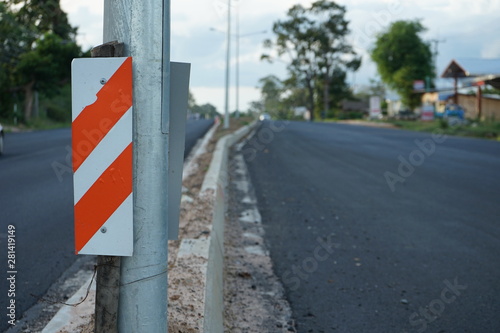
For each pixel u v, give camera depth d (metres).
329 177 11.94
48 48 30.84
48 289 4.41
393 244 6.30
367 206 8.59
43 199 8.35
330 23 72.00
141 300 2.07
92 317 3.10
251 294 4.57
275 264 5.45
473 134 29.12
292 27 72.81
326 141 23.48
